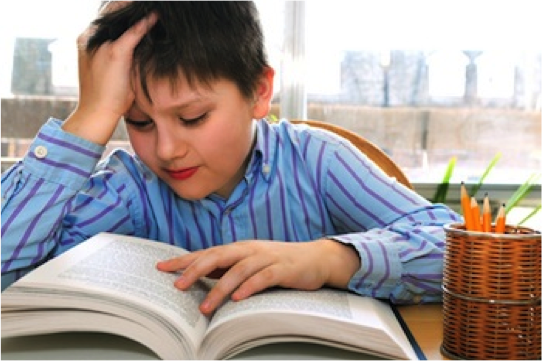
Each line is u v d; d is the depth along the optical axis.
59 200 0.88
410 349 0.64
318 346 0.64
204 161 0.83
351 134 1.41
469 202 0.71
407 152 2.13
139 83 0.80
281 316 0.60
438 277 0.84
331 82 2.09
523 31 2.10
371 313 0.68
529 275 0.62
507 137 2.14
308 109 2.10
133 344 0.63
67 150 0.87
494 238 0.61
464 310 0.63
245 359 0.60
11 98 2.01
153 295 0.65
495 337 0.62
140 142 0.84
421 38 2.09
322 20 2.07
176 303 0.65
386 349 0.60
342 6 2.07
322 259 0.77
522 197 1.96
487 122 2.13
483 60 2.11
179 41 0.79
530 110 2.13
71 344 0.63
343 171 1.04
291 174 1.07
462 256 0.63
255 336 0.60
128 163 1.05
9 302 0.60
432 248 0.85
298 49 2.01
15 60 2.00
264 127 1.07
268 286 0.71
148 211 1.03
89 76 0.88
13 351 0.61
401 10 2.08
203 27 0.81
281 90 2.02
